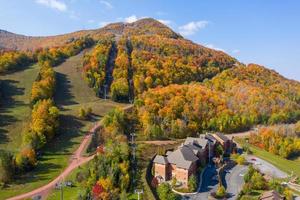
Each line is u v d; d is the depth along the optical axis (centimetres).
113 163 9481
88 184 8738
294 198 9756
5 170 9612
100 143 12231
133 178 9438
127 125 13875
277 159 13338
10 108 14438
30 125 12606
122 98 17412
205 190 9675
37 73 18262
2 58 18775
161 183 9338
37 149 11538
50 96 15700
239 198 9238
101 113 15212
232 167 11769
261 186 9944
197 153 11000
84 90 17900
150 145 12088
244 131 16000
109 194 8050
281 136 14775
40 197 8712
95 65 19475
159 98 15362
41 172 10244
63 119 13988
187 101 15762
